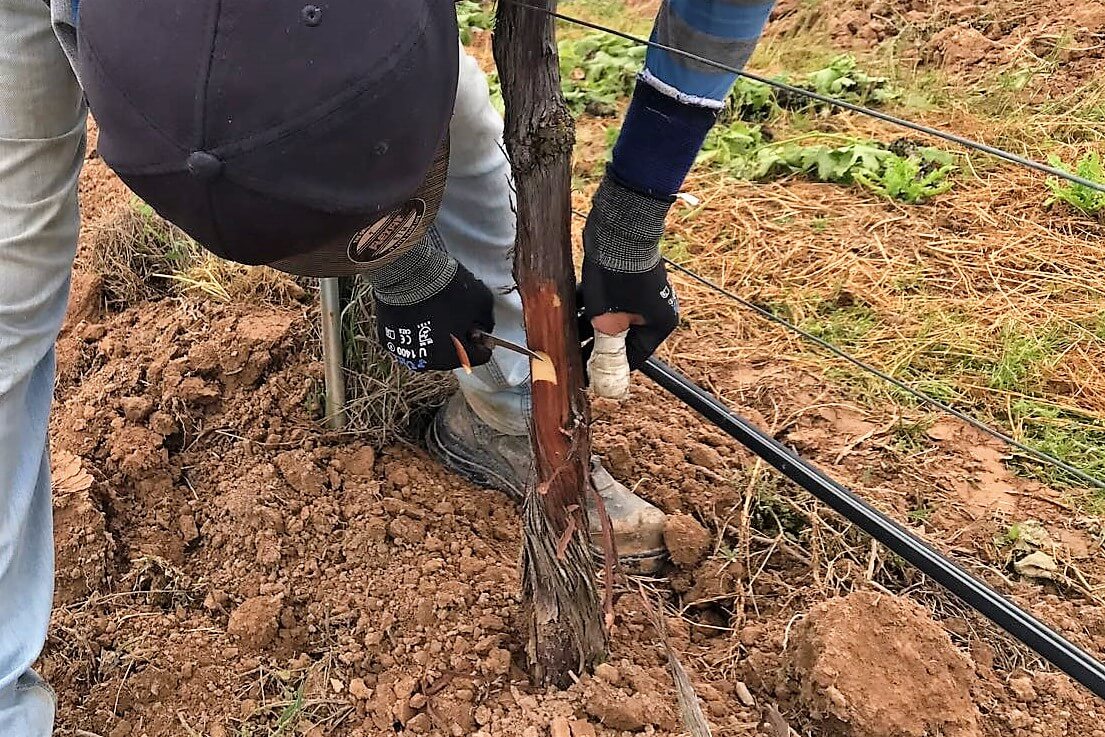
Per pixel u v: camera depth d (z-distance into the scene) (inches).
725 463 93.3
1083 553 84.5
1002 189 139.4
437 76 41.1
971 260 125.5
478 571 80.0
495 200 81.4
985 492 91.2
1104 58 167.6
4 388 55.7
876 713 62.9
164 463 89.7
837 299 119.9
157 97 37.5
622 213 56.6
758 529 87.7
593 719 65.9
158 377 95.7
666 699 67.9
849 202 140.0
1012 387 104.0
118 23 38.1
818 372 107.3
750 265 126.9
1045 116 155.8
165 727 69.4
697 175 148.7
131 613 77.0
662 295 60.0
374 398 94.0
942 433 98.4
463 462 91.7
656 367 86.3
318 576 80.5
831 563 81.7
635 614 76.4
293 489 87.2
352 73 37.6
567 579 63.6
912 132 154.8
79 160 57.2
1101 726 68.7
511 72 48.9
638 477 91.7
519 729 65.1
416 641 73.5
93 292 110.4
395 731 67.7
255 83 36.8
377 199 41.3
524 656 72.5
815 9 196.7
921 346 110.0
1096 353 108.3
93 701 70.0
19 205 53.1
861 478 92.6
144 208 119.7
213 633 75.6
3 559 57.2
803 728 67.5
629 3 223.6
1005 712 69.0
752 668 71.4
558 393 57.4
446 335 65.6
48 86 51.4
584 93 175.3
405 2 39.3
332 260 51.9
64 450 89.0
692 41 53.1
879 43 185.5
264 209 39.3
